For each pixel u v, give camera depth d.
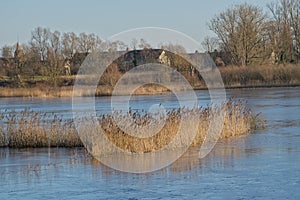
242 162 16.42
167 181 13.92
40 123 24.83
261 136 23.20
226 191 12.38
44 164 17.88
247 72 69.00
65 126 22.91
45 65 73.75
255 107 39.19
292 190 12.21
